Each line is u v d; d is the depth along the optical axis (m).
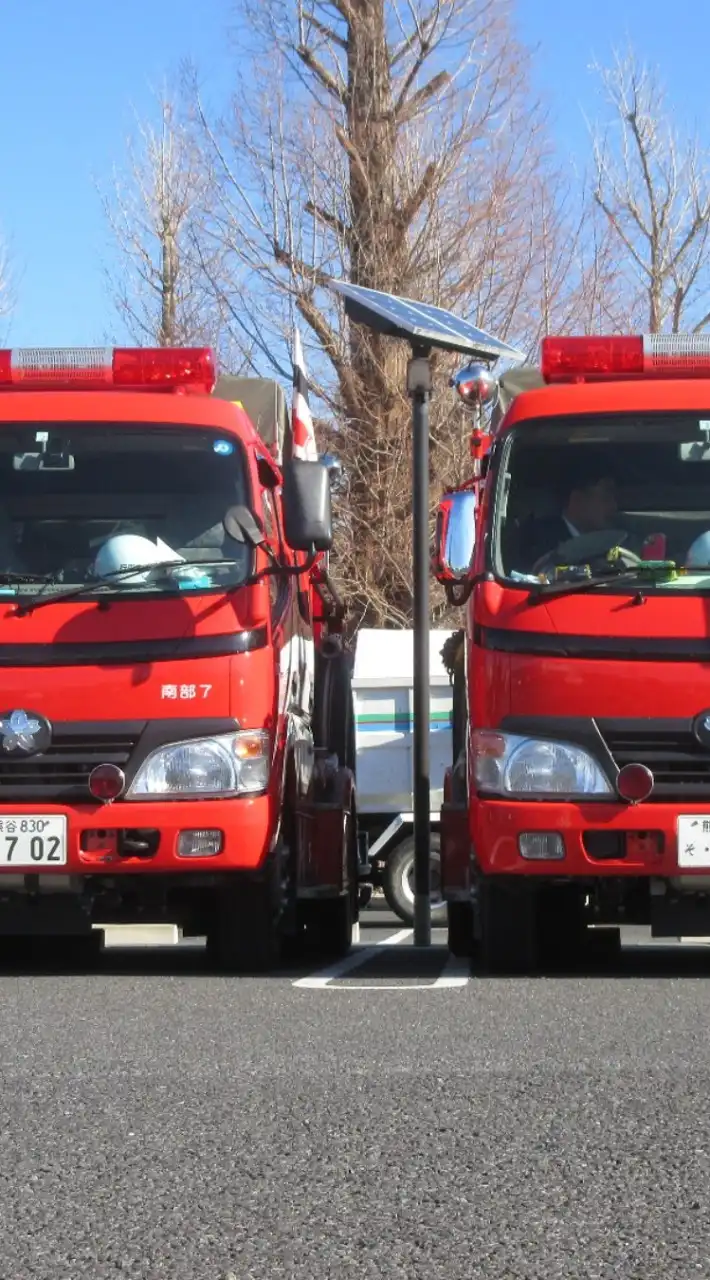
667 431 8.83
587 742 8.20
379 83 28.05
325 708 11.38
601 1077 5.45
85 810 8.43
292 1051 6.01
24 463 9.12
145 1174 4.27
